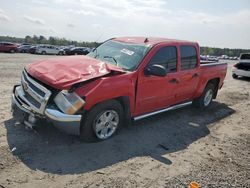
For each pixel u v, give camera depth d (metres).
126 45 5.72
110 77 4.50
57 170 3.76
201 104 7.56
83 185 3.48
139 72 4.99
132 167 4.05
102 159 4.19
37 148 4.30
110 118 4.77
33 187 3.33
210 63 7.62
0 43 35.19
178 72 6.03
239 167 4.39
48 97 4.18
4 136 4.59
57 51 40.59
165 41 5.79
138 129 5.61
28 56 29.67
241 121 6.96
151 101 5.46
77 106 4.12
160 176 3.89
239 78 16.70
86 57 5.39
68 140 4.67
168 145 5.00
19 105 4.61
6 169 3.65
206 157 4.65
